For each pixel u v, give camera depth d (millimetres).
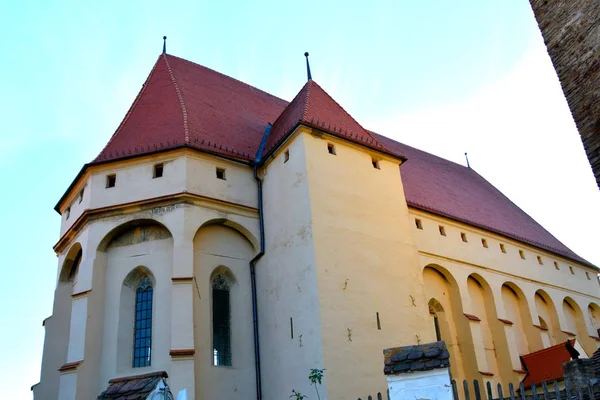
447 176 42156
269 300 23953
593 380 16922
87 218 24328
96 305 22828
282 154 25531
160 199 23891
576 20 12406
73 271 26484
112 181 25188
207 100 30484
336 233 22953
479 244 34062
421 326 23562
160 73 31359
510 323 32312
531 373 30734
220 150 26312
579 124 12125
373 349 21484
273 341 23109
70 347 22078
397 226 25359
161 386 11086
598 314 42500
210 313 23359
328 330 20734
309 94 27562
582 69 12156
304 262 22281
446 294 31141
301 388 20828
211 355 22656
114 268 23859
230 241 25266
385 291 23172
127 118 28438
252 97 34469
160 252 23719
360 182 25047
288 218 23938
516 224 40875
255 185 26688
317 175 23656
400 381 11328
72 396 21016
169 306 22625
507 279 34625
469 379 29156
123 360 22375
